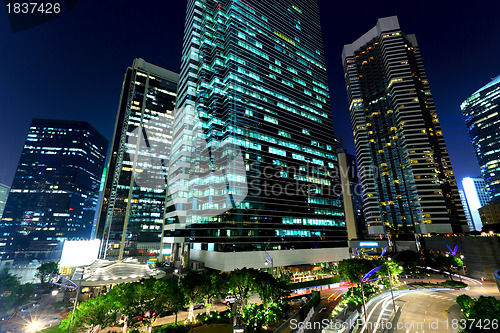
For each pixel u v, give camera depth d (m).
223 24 111.81
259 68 107.19
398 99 165.50
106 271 60.06
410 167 151.25
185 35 124.94
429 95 173.12
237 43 104.06
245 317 41.72
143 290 35.22
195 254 90.19
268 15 122.06
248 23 111.69
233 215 80.56
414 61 182.00
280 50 119.69
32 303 66.25
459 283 72.12
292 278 81.81
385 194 161.88
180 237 94.75
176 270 78.06
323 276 88.00
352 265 62.53
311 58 133.88
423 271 105.62
